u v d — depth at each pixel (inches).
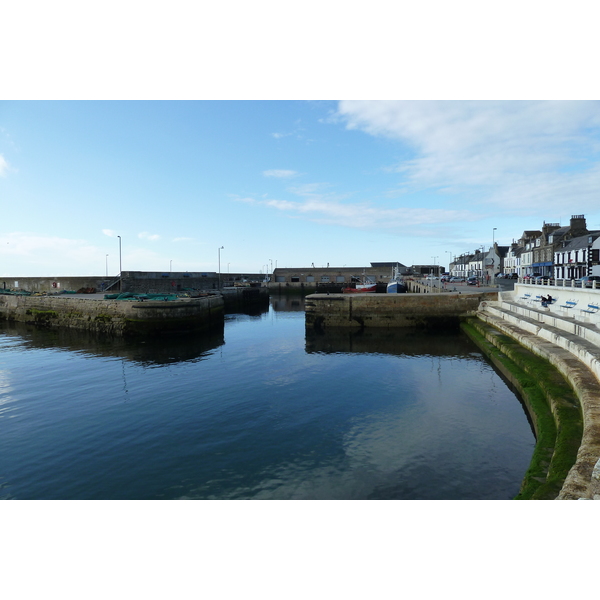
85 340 1008.9
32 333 1138.0
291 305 2364.7
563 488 216.5
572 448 294.8
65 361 787.4
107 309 1115.9
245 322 1466.5
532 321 763.4
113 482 333.4
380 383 604.4
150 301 1073.5
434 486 311.1
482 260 3321.9
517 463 344.5
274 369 708.0
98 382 637.9
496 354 668.1
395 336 1024.9
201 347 920.3
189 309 1094.4
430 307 1131.3
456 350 831.1
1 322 1416.1
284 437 416.2
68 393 581.0
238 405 519.5
